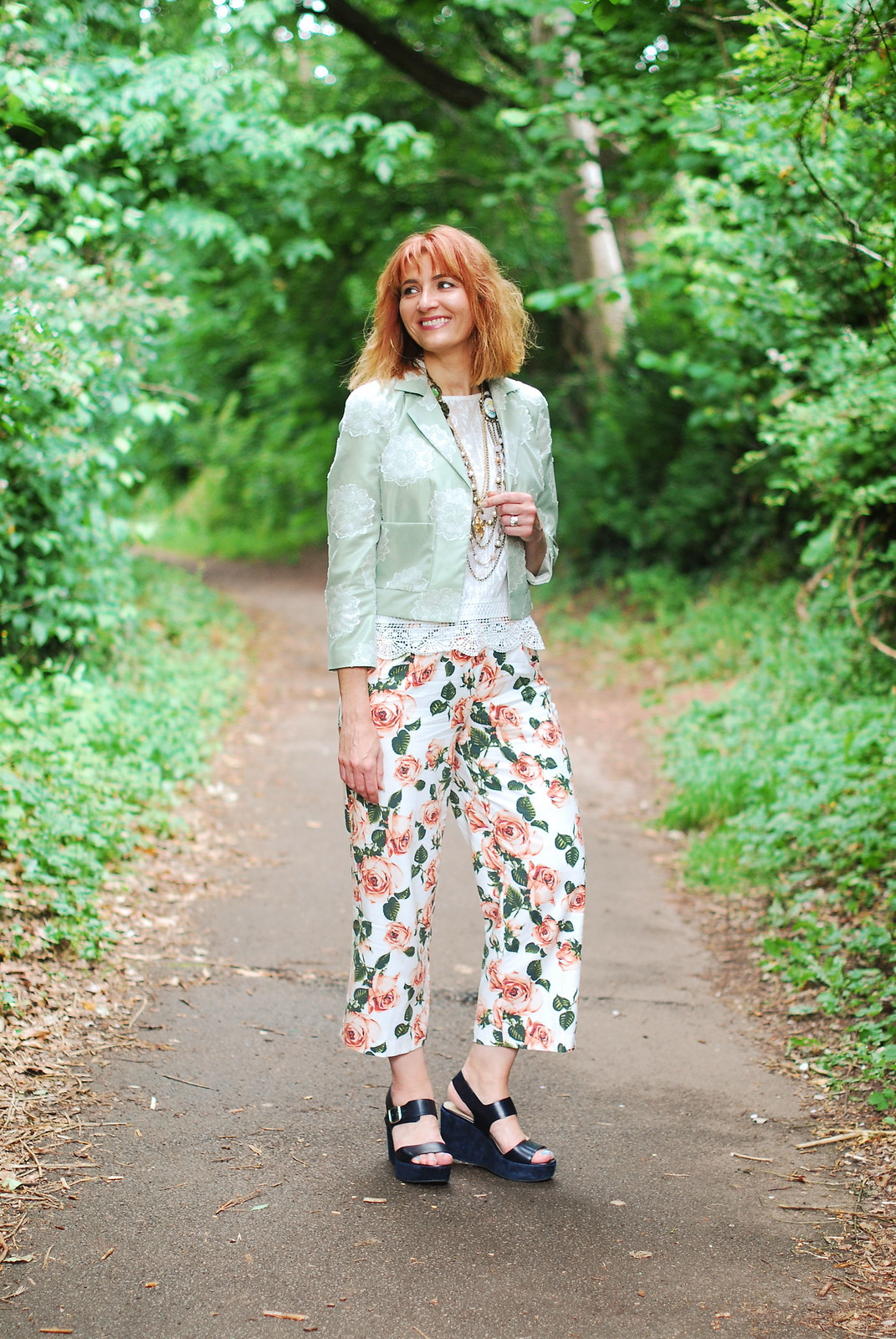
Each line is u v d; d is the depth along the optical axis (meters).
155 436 20.44
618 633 10.16
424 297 2.43
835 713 5.57
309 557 18.91
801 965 3.71
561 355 14.58
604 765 6.74
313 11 9.91
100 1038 3.08
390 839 2.47
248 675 8.63
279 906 4.31
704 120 5.45
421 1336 2.01
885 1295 2.14
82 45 6.42
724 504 9.95
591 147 10.67
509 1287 2.16
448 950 4.05
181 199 7.35
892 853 4.13
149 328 5.86
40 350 4.30
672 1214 2.43
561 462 12.84
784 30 3.35
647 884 4.82
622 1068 3.18
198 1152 2.59
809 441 5.29
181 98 6.41
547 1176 2.55
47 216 6.25
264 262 8.94
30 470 5.31
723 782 5.45
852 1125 2.81
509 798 2.52
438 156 12.95
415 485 2.43
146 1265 2.18
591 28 7.35
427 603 2.43
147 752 5.32
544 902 2.50
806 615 6.97
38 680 5.40
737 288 6.02
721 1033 3.42
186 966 3.65
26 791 3.94
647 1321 2.07
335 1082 3.00
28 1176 2.43
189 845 4.80
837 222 4.54
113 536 5.93
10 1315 2.02
